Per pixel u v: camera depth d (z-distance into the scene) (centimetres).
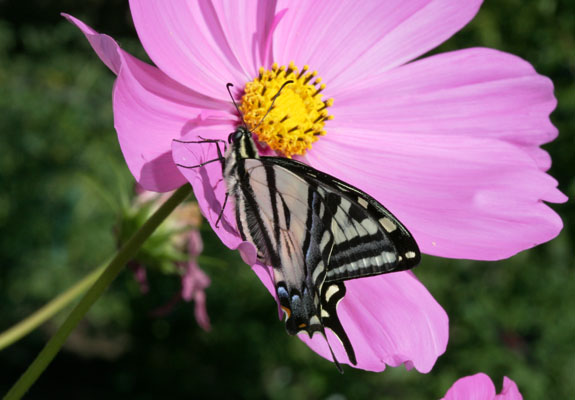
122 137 36
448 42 93
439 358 89
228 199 38
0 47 121
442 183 41
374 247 36
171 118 39
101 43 36
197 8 40
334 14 43
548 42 91
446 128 42
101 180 102
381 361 37
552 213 40
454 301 89
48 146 105
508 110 42
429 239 41
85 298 36
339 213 37
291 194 37
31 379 36
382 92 43
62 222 97
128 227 46
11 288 101
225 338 99
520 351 88
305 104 41
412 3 43
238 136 38
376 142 42
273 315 98
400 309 38
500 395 35
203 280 48
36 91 114
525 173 41
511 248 40
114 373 110
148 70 39
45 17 134
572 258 90
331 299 37
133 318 105
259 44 42
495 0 92
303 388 97
